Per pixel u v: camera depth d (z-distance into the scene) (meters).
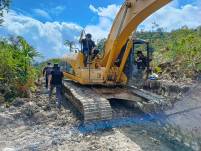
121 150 7.50
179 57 18.98
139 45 14.45
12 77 13.53
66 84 13.61
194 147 6.48
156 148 7.47
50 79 12.51
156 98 10.60
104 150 7.55
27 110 10.80
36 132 9.21
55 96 13.17
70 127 9.61
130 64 12.49
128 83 12.43
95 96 10.81
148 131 8.74
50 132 9.16
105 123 9.71
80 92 11.53
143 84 13.89
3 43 15.63
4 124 9.95
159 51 23.55
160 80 15.02
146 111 10.19
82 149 7.70
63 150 7.68
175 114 7.54
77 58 12.93
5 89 12.93
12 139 8.62
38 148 7.85
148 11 9.95
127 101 12.03
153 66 19.05
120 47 11.48
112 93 11.64
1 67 13.57
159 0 9.38
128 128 9.28
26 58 14.09
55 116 10.59
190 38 20.33
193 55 18.05
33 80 14.64
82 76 11.96
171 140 7.45
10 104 11.89
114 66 12.02
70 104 12.28
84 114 9.61
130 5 10.48
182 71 16.64
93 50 12.75
